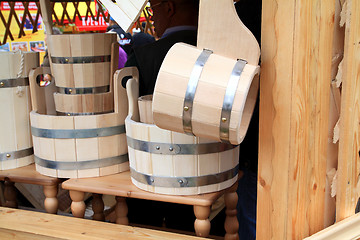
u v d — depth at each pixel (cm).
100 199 246
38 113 221
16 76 217
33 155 230
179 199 179
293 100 134
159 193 183
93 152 203
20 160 224
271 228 148
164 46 240
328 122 150
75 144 201
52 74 220
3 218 195
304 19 130
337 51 148
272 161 144
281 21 133
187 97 131
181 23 251
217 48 136
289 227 142
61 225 187
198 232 182
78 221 191
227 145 183
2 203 284
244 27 133
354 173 159
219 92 128
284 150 139
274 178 144
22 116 222
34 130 208
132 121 186
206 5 135
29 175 211
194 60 134
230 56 135
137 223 310
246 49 133
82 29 486
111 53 213
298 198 143
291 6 130
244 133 143
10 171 218
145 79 243
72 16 486
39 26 450
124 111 209
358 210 170
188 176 178
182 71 133
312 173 147
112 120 204
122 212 225
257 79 143
